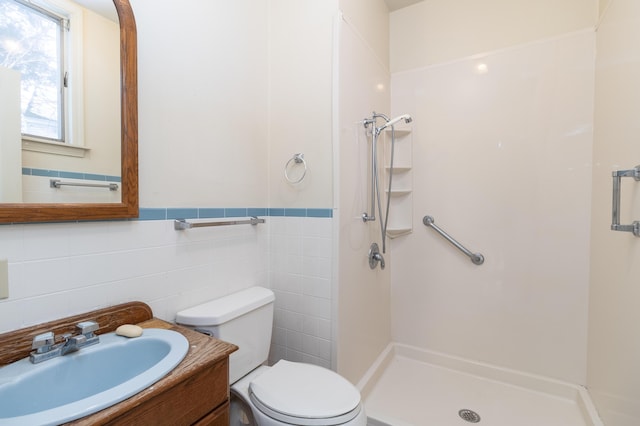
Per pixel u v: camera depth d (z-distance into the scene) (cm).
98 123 94
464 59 188
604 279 139
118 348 86
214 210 134
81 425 55
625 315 116
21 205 78
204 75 129
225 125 139
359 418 100
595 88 155
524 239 175
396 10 208
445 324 197
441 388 174
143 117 106
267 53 165
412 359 205
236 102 145
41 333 81
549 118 167
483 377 184
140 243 106
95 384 81
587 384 159
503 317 181
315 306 152
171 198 116
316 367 124
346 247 154
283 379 115
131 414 62
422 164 201
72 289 89
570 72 162
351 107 157
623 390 116
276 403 101
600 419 138
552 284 169
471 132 187
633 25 113
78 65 90
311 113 152
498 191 181
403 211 206
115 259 99
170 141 115
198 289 126
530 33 171
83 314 90
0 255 76
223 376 84
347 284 155
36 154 82
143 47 106
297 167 157
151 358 88
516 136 175
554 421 147
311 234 153
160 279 112
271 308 141
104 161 95
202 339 91
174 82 117
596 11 156
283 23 161
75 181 89
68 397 76
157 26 111
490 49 181
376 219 192
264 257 164
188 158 122
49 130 84
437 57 196
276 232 164
